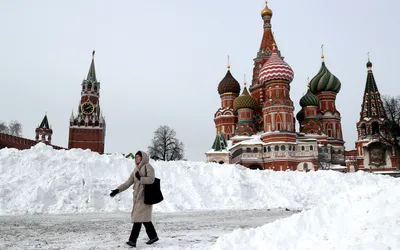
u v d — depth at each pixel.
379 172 72.88
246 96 88.50
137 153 8.54
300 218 8.64
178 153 88.12
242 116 87.62
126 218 14.69
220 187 23.97
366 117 78.88
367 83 82.56
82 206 18.03
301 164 75.06
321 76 91.75
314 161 74.62
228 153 74.62
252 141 79.50
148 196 8.22
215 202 22.72
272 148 75.50
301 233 7.95
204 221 14.08
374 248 6.02
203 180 24.52
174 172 24.36
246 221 14.11
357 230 7.12
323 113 89.75
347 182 27.70
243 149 78.19
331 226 7.90
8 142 50.47
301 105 89.12
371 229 6.95
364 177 28.91
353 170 76.25
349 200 9.83
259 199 24.17
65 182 19.00
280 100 77.44
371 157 75.62
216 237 9.44
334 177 28.12
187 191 22.67
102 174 21.42
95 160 22.06
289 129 76.94
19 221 13.20
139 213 8.13
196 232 10.53
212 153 74.25
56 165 20.86
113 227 11.70
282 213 18.47
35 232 10.33
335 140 86.94
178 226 12.23
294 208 22.45
